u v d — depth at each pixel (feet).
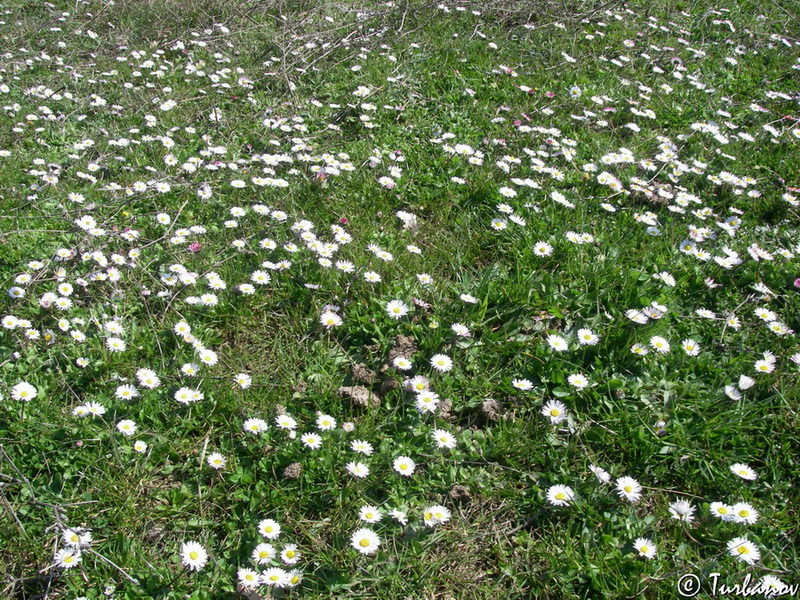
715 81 5.19
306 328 2.91
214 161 3.93
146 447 2.44
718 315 2.97
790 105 4.85
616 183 3.64
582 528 2.27
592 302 2.95
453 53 5.27
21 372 2.68
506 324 2.86
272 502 2.30
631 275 3.04
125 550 2.18
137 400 2.60
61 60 5.58
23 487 2.33
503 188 3.56
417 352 2.75
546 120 4.33
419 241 3.36
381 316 2.89
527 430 2.51
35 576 2.11
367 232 3.36
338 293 3.02
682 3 6.72
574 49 5.43
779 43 6.03
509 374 2.69
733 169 3.91
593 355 2.76
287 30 5.85
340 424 2.53
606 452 2.48
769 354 2.71
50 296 2.89
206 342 2.84
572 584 2.13
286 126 4.20
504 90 4.76
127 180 3.84
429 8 6.10
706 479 2.39
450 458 2.43
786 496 2.36
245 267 3.17
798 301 3.01
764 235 3.44
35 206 3.58
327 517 2.29
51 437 2.46
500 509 2.32
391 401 2.62
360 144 4.05
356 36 5.63
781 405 2.58
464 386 2.65
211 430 2.50
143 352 2.80
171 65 5.45
